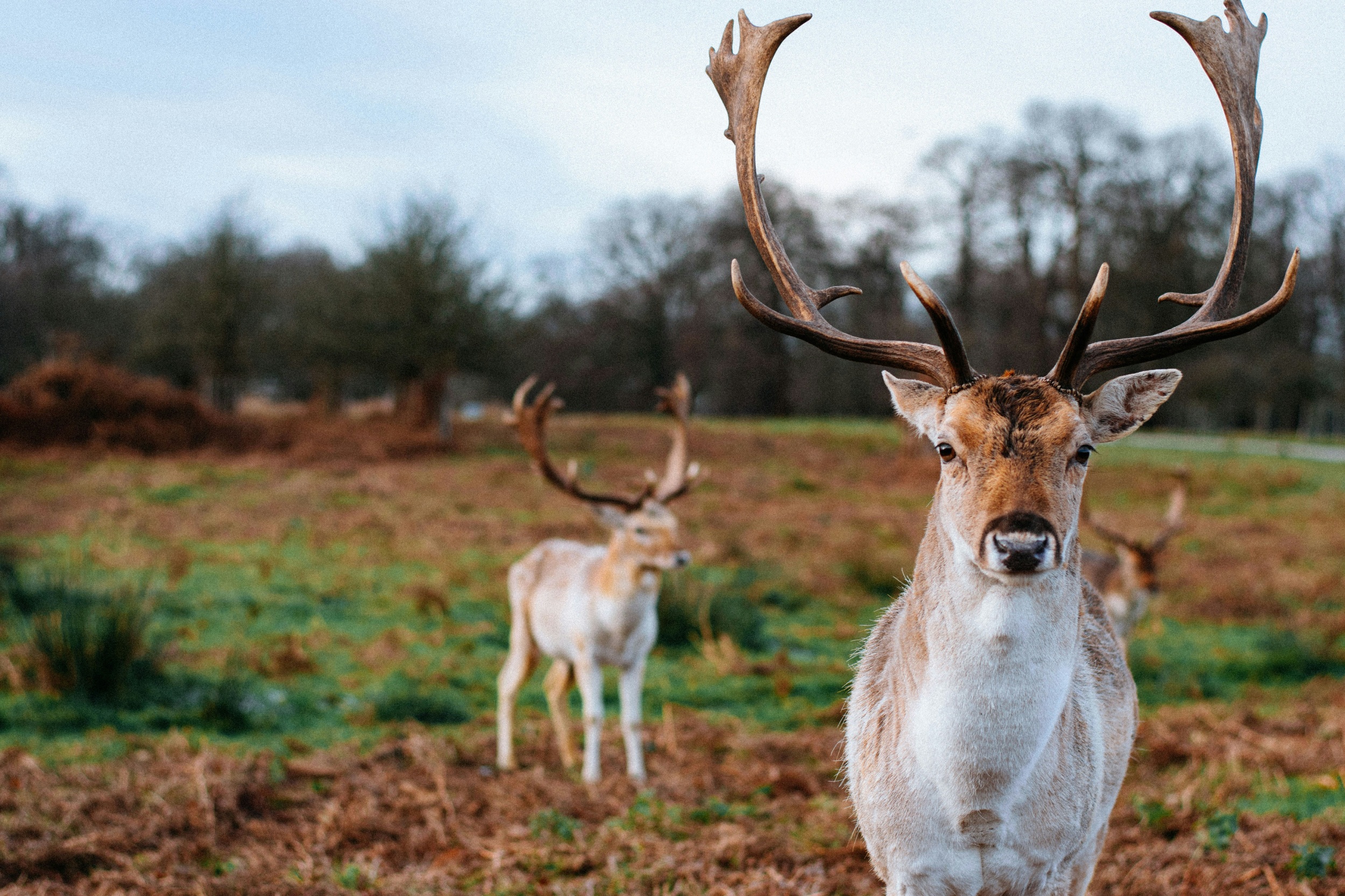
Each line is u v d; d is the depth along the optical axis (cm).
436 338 2434
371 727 654
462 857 457
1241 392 3691
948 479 255
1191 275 3162
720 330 4122
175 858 443
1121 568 912
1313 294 3631
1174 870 424
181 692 686
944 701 253
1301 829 464
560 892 419
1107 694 306
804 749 612
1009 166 3259
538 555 660
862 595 1082
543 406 651
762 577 1113
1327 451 2897
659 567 582
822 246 3872
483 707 720
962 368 262
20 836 451
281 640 843
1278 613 1034
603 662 595
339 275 2627
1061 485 244
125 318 3725
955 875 264
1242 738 623
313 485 1781
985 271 3403
